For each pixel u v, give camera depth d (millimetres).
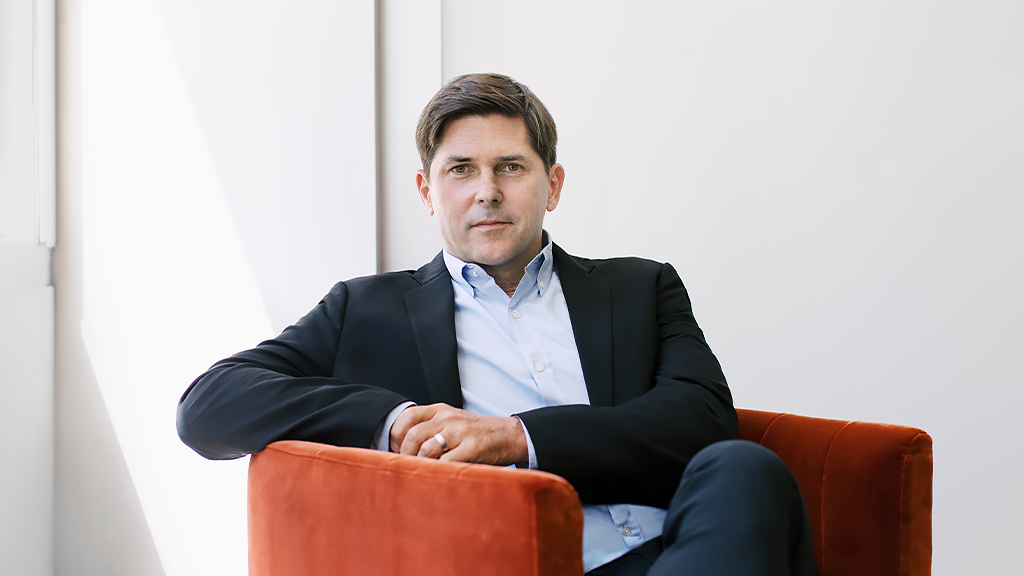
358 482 882
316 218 1962
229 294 1949
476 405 1266
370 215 1962
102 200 1953
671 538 881
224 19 1967
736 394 2027
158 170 1953
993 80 1882
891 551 1158
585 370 1287
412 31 2025
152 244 1950
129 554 1947
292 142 1966
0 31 1840
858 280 1953
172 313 1943
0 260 1733
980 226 1894
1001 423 1889
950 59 1899
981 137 1891
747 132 2000
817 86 1966
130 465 1938
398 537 837
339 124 1962
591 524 1115
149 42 1958
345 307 1353
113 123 1953
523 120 1312
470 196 1298
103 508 1943
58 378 1945
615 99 2053
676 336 1334
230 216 1956
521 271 1392
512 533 755
